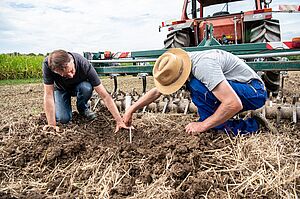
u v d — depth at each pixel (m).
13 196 2.29
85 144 2.99
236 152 2.66
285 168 2.37
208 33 5.13
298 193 2.19
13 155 2.87
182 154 2.59
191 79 2.90
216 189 2.24
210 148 2.72
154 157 2.61
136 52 5.05
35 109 6.00
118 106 4.30
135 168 2.57
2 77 15.01
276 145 2.76
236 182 2.34
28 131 3.37
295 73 14.45
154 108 4.14
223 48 4.31
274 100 3.91
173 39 6.55
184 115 3.90
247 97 2.93
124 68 4.66
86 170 2.61
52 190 2.45
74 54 3.59
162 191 2.25
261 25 5.89
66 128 3.49
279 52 3.88
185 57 2.77
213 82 2.65
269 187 2.21
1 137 3.37
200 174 2.40
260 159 2.54
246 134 2.98
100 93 3.52
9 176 2.67
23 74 15.55
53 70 3.16
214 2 7.27
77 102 3.95
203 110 3.06
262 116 3.17
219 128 3.02
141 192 2.30
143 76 4.65
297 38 3.90
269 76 5.75
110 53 5.16
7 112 5.65
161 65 2.73
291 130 3.26
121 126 3.37
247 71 3.01
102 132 3.47
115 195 2.31
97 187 2.41
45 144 2.99
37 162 2.81
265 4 6.86
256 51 4.19
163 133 3.21
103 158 2.72
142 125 3.56
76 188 2.44
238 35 6.23
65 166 2.74
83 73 3.62
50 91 3.46
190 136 2.83
